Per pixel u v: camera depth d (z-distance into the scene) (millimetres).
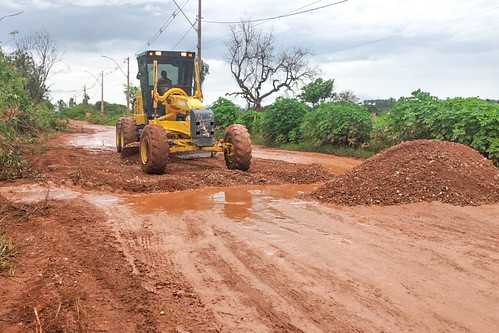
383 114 20688
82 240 5465
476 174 8016
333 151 17109
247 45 36688
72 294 3953
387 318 3471
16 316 3559
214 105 27938
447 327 3330
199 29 24953
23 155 13250
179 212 6875
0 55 17438
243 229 5895
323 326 3365
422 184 7605
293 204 7441
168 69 12836
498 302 3721
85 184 8992
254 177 9891
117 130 16109
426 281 4156
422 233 5660
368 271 4410
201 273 4410
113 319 3514
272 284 4129
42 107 27438
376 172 8320
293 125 20984
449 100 13516
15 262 4707
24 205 7188
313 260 4723
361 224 6117
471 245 5172
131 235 5676
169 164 12141
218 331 3309
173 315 3562
